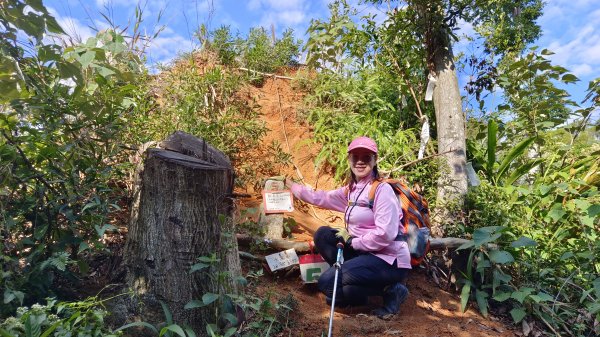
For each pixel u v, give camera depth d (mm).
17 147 3168
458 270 4664
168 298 3100
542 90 6211
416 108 6508
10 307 2971
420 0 5770
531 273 4645
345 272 3855
